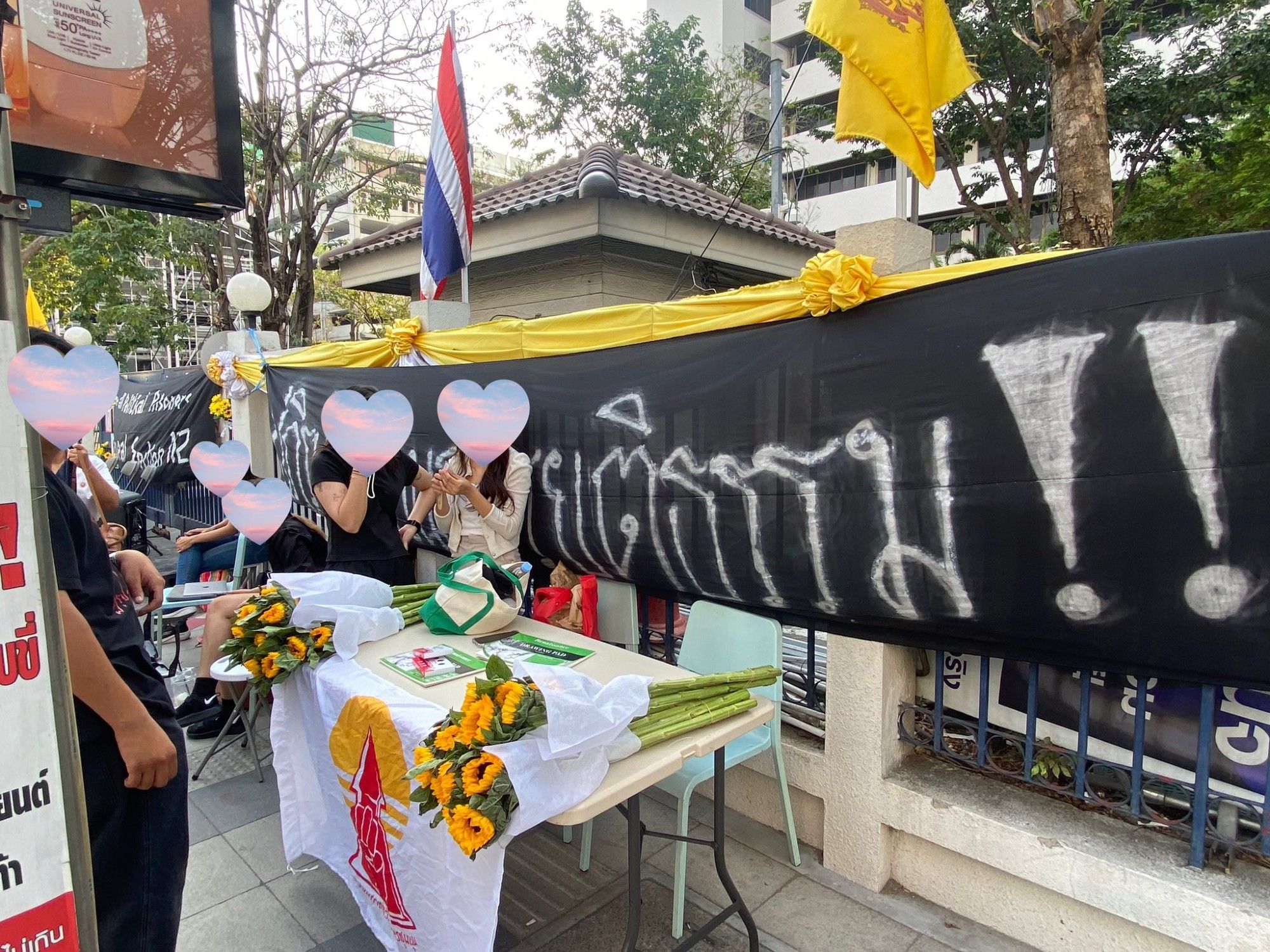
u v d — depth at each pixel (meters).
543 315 7.18
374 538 3.42
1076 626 1.96
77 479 4.11
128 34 1.88
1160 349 1.79
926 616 2.25
